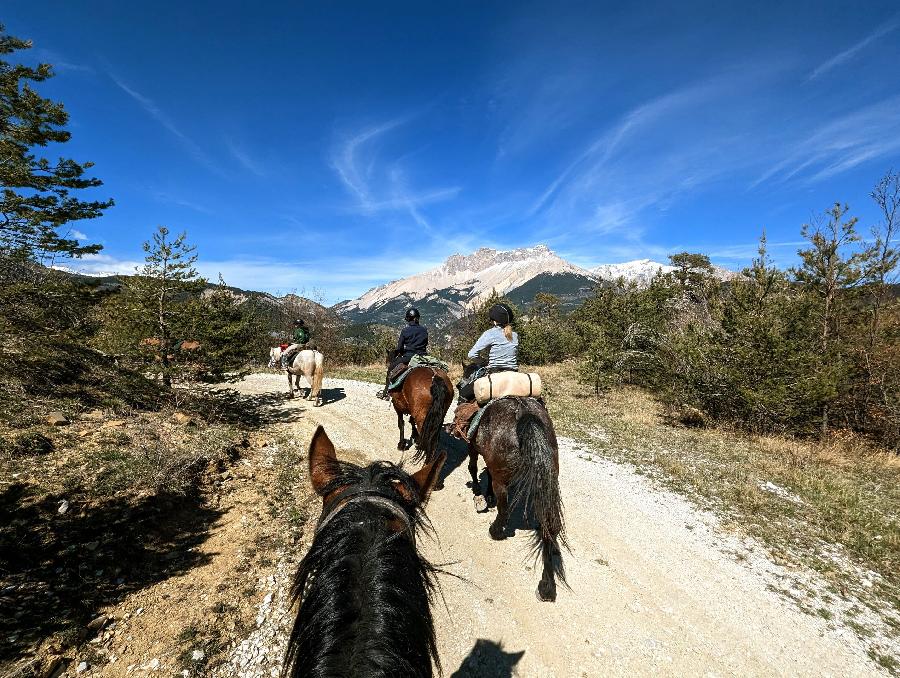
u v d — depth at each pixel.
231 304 9.85
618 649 3.80
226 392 10.27
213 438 7.21
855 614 4.30
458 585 4.57
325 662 1.32
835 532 5.85
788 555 5.29
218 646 3.44
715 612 4.29
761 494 6.91
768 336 9.98
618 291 20.84
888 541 5.62
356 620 1.45
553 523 3.97
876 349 10.56
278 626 3.70
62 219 7.25
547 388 16.55
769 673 3.58
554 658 3.69
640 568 4.98
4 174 6.42
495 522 5.16
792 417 10.30
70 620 3.51
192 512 5.40
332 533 1.80
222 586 4.14
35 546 4.15
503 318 5.55
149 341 8.39
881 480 8.08
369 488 2.05
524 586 4.59
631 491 7.02
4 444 5.58
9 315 6.67
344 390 14.00
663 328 15.59
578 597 4.44
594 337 16.33
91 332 7.96
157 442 6.59
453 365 23.23
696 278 23.16
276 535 5.05
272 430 8.95
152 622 3.63
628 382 16.98
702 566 5.05
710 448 9.26
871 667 3.66
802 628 4.09
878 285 10.30
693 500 6.74
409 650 1.46
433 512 6.05
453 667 3.58
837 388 10.27
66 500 4.82
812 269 11.02
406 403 7.09
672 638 3.94
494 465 4.71
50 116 7.00
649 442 9.54
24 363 7.54
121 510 4.91
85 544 4.32
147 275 8.28
